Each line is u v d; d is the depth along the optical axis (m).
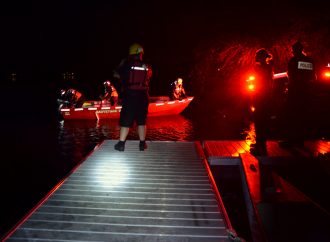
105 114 19.66
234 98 23.75
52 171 9.81
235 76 23.77
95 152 6.52
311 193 5.46
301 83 6.03
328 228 3.66
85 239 3.28
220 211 3.92
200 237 3.33
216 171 6.13
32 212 3.84
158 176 5.16
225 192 6.32
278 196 4.24
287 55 20.62
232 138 14.29
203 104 25.75
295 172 5.72
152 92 32.28
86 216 3.78
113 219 3.71
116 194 4.44
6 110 23.77
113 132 15.93
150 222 3.65
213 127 16.97
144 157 6.20
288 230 3.63
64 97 19.73
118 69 5.34
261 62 6.03
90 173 5.27
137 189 4.62
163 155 6.34
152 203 4.16
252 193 4.34
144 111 5.42
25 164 10.51
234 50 23.72
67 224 3.59
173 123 18.34
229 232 3.35
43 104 27.56
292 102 6.17
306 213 3.89
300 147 6.36
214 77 25.59
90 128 16.97
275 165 5.75
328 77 9.41
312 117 9.37
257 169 5.14
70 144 13.37
